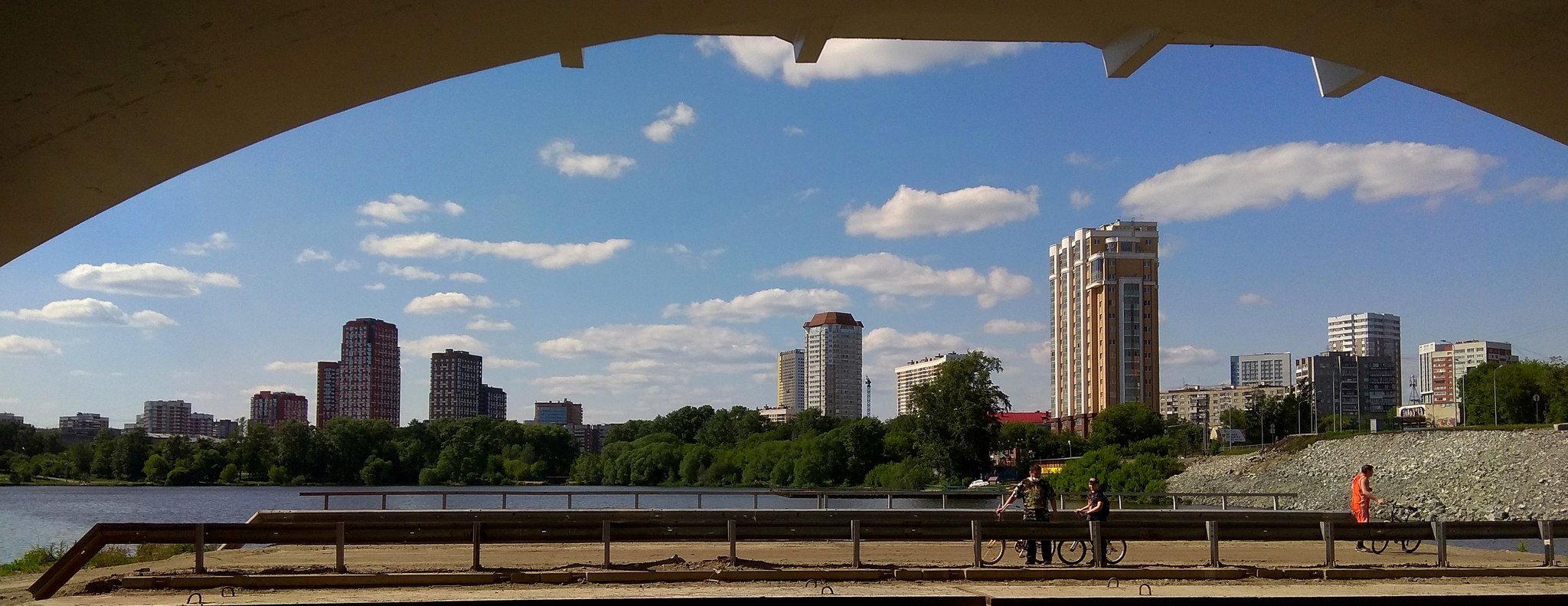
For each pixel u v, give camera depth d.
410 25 10.76
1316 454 93.31
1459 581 16.89
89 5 9.46
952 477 95.38
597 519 20.17
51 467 133.88
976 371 95.19
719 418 181.12
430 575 15.41
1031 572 16.42
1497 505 67.19
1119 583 16.05
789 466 120.12
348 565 17.33
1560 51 11.44
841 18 11.55
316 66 11.20
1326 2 10.97
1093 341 182.75
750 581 15.84
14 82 10.34
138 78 10.72
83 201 12.90
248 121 12.05
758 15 11.47
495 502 79.81
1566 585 16.33
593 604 13.36
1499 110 13.17
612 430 193.12
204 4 9.74
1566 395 107.62
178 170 12.80
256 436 137.62
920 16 11.56
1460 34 11.40
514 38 11.43
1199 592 14.79
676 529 16.73
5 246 13.51
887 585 15.49
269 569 16.06
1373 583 16.52
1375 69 12.62
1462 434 83.88
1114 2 11.19
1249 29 11.69
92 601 13.67
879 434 117.69
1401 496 75.62
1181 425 150.88
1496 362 130.88
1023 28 12.05
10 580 16.83
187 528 15.43
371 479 137.12
